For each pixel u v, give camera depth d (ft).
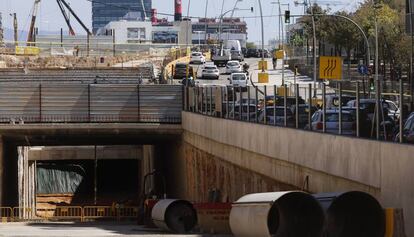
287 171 208.23
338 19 579.48
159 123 370.94
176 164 379.76
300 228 137.39
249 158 241.96
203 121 306.14
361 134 166.91
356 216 133.80
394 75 447.83
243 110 251.80
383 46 500.74
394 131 155.53
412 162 142.41
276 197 136.36
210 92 298.56
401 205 146.72
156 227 234.99
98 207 373.81
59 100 372.99
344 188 173.06
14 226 280.72
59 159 479.00
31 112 371.97
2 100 371.35
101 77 496.23
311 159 190.70
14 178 395.34
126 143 396.98
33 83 374.43
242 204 145.79
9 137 372.38
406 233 144.05
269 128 220.64
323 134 183.21
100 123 370.32
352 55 629.51
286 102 209.97
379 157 156.15
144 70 545.44
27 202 439.22
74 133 371.35
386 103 159.02
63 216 383.86
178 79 608.19
